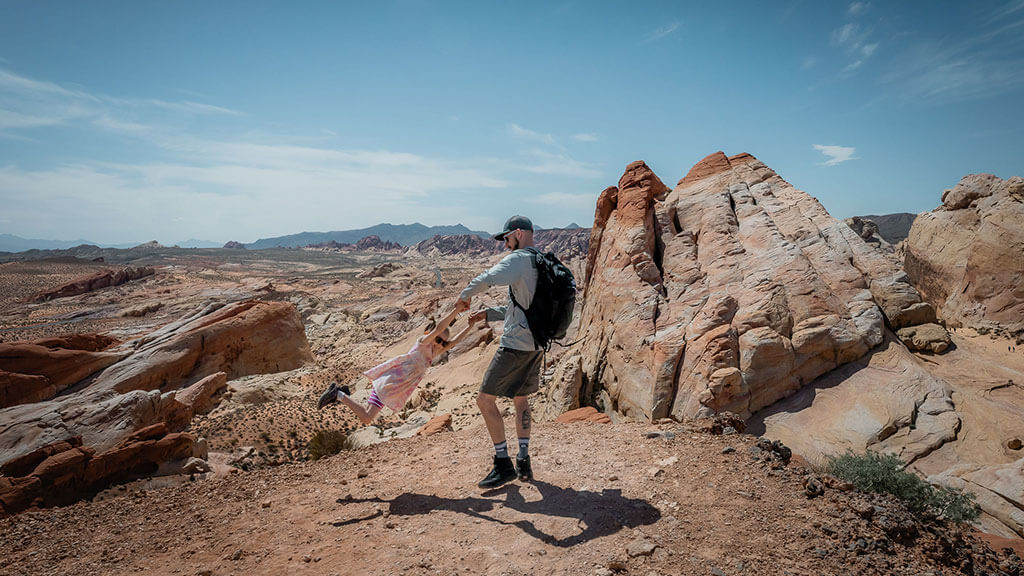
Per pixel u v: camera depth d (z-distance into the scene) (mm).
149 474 13922
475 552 3514
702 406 17438
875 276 20297
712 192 26188
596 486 4520
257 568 3490
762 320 18734
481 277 4336
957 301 30016
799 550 3320
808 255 21141
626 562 3270
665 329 20938
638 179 27578
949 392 16125
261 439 25469
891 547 3385
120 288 120188
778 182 25938
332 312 86250
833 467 5562
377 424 29234
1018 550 4180
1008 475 10281
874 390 16516
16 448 18969
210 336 39875
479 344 40281
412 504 4410
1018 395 16141
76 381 32781
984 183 32406
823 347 17766
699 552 3348
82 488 11938
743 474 4484
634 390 20438
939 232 33938
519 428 4742
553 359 30531
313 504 4586
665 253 24906
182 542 4020
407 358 4688
